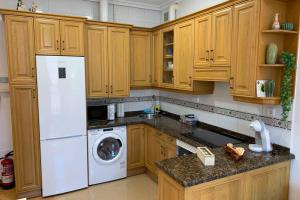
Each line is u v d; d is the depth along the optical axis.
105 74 3.46
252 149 2.16
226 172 1.70
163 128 3.11
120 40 3.52
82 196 3.08
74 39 3.00
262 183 1.94
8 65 2.74
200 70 2.75
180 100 3.73
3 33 3.14
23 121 2.87
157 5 4.08
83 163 3.22
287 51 2.11
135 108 4.20
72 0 3.52
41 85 2.85
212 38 2.54
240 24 2.18
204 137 2.67
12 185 3.24
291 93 2.08
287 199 2.14
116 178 3.52
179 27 3.11
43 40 2.84
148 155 3.60
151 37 3.88
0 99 3.23
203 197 1.65
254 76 2.06
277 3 2.05
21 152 2.91
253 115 2.49
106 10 3.54
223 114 2.88
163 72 3.63
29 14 2.74
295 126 2.08
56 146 3.02
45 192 3.02
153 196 3.08
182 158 1.97
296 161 2.07
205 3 3.13
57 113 2.97
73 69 3.01
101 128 3.31
